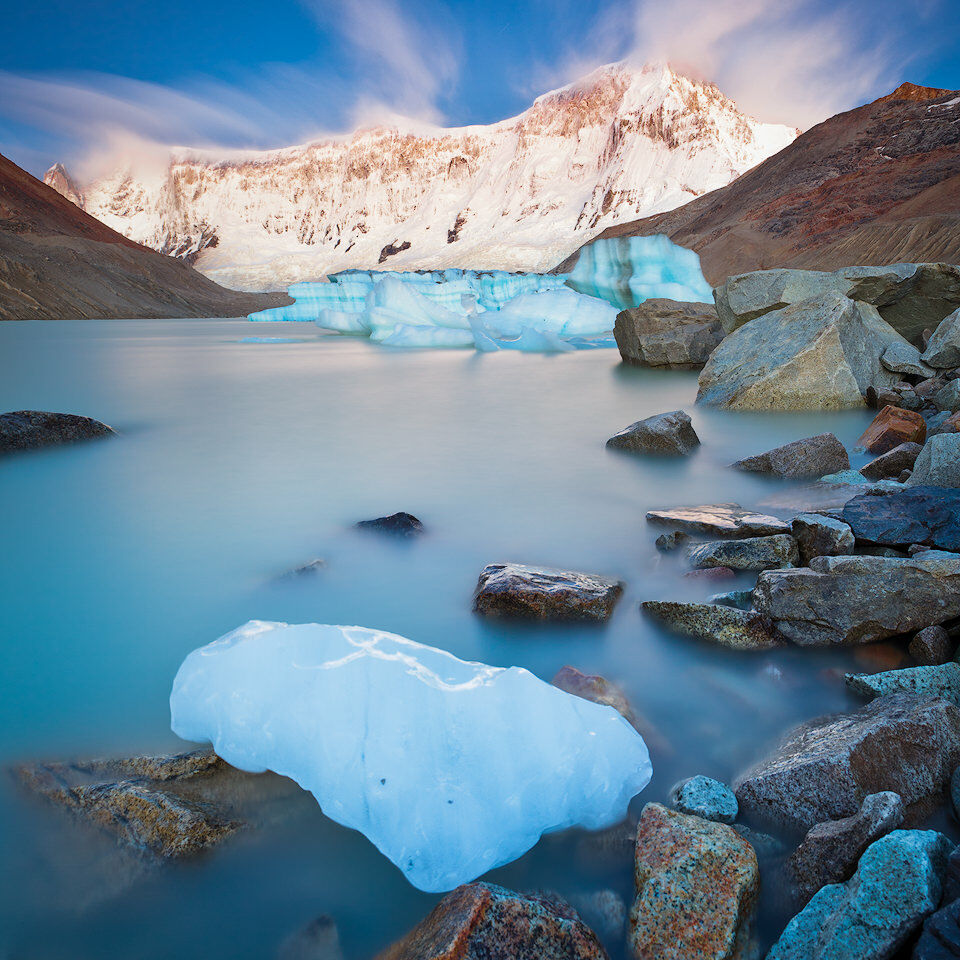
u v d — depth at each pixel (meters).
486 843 1.74
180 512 4.46
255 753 2.00
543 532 4.07
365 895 1.67
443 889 1.67
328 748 1.89
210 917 1.61
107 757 2.07
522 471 5.44
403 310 23.72
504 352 17.75
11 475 5.34
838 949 1.38
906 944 1.36
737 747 2.22
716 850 1.63
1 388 10.80
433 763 1.83
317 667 2.05
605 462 5.70
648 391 9.98
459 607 3.13
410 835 1.73
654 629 2.92
